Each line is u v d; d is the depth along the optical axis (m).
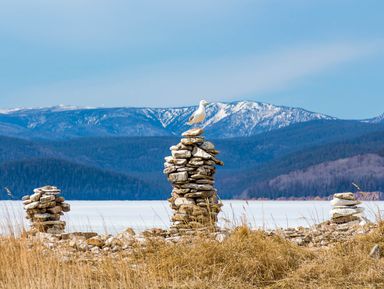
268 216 68.31
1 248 13.95
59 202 20.95
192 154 19.84
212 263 13.56
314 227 20.12
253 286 12.78
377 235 15.53
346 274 13.16
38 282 12.09
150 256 14.36
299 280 12.93
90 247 16.44
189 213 19.20
